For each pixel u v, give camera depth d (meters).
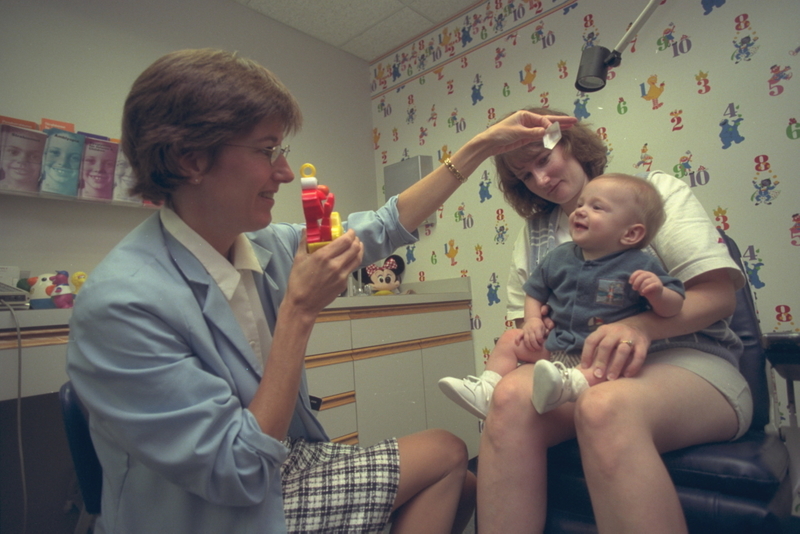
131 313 0.57
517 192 1.22
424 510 0.78
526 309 1.06
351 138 2.68
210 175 0.65
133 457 0.63
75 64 1.69
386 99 2.74
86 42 1.72
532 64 2.10
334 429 1.68
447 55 2.43
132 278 0.61
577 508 0.77
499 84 2.21
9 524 1.38
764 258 1.51
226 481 0.56
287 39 2.42
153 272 0.64
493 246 2.24
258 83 0.65
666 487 0.61
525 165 1.07
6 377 1.11
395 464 0.76
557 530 0.76
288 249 0.95
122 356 0.56
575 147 1.08
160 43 1.93
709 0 1.63
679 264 0.88
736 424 0.79
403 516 0.79
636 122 1.79
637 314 0.85
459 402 0.95
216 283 0.70
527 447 0.76
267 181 0.69
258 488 0.59
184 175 0.65
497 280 2.22
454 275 2.39
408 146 2.62
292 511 0.68
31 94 1.58
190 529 0.60
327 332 1.71
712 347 0.84
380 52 2.72
